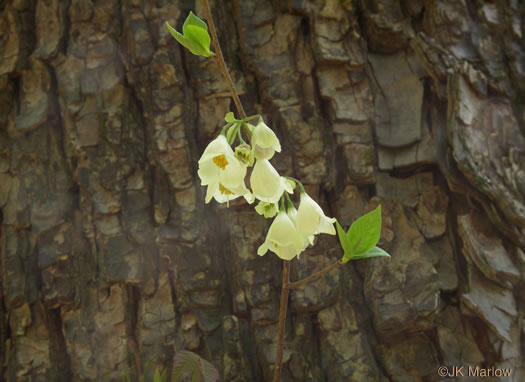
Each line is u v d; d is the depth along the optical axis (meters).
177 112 0.65
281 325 0.57
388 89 0.66
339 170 0.66
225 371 0.64
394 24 0.66
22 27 0.66
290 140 0.65
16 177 0.66
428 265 0.64
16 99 0.67
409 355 0.64
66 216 0.65
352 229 0.56
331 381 0.64
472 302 0.63
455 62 0.65
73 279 0.65
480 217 0.65
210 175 0.55
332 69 0.66
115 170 0.65
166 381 0.64
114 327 0.65
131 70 0.66
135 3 0.66
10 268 0.65
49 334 0.65
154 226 0.65
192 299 0.65
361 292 0.65
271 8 0.66
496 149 0.64
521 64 0.66
